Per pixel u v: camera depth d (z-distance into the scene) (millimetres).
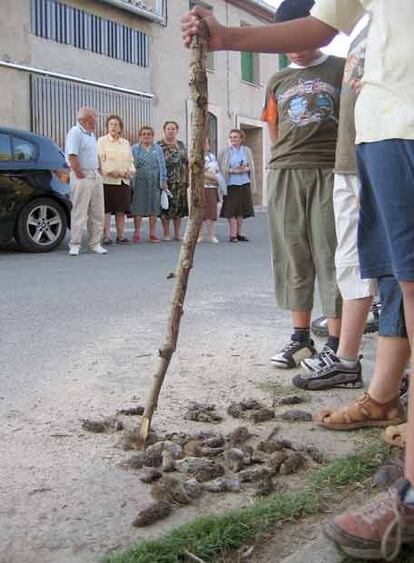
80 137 9547
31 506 2506
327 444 3025
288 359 4109
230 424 3258
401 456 2770
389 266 2496
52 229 10227
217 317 5566
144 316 5648
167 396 3631
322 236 3963
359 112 2291
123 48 20125
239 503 2527
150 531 2352
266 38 2545
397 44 2184
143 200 11555
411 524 2119
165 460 2803
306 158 3992
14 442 3043
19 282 7328
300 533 2281
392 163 2174
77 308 5961
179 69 22141
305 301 4141
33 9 17484
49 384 3850
